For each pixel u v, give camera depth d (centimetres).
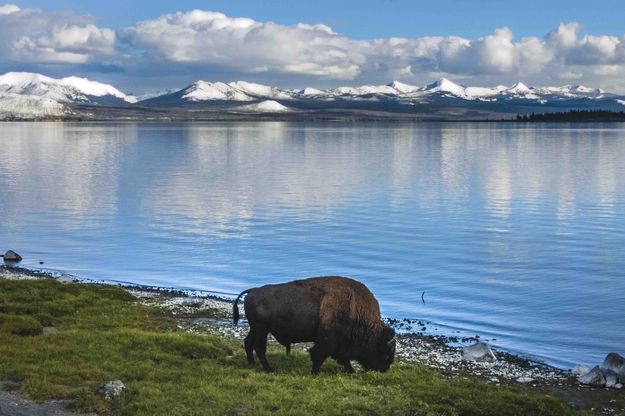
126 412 1483
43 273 4200
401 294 3694
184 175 11194
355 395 1680
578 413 1759
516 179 10331
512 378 2238
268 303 1825
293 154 16638
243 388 1694
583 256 4738
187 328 2734
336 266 4447
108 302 3073
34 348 1964
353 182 10000
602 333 2944
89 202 7831
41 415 1454
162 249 5091
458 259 4650
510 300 3528
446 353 2556
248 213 6950
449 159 14575
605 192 8588
